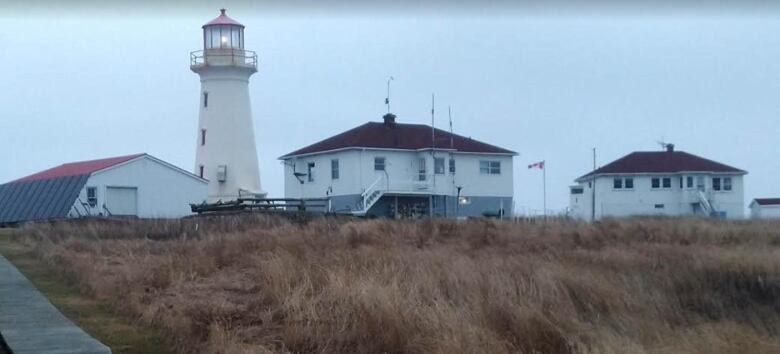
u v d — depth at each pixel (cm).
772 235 2600
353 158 5544
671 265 1819
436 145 5691
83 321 1180
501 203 5953
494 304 1203
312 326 1112
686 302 1586
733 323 1415
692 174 6531
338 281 1270
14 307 1245
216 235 2419
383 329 1081
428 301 1227
